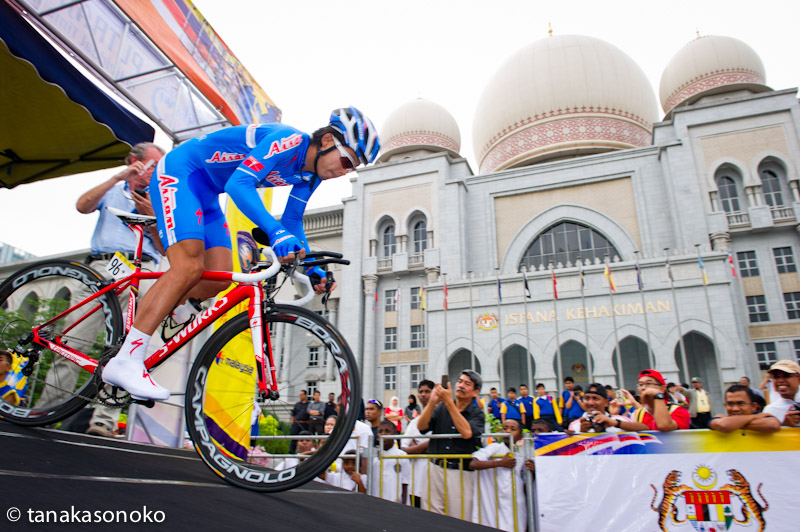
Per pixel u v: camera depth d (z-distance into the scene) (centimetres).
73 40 525
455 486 516
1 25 453
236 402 344
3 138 623
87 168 673
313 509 207
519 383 2250
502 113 3294
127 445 334
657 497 423
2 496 119
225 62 736
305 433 426
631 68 3266
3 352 288
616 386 1947
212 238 293
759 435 411
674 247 2339
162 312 241
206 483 212
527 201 2689
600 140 3045
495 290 2170
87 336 323
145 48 623
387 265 2738
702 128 2419
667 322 1912
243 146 272
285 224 295
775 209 2233
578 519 434
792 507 392
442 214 2686
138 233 290
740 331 1978
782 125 2322
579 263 2084
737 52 2941
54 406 271
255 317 238
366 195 2898
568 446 452
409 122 3359
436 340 2195
